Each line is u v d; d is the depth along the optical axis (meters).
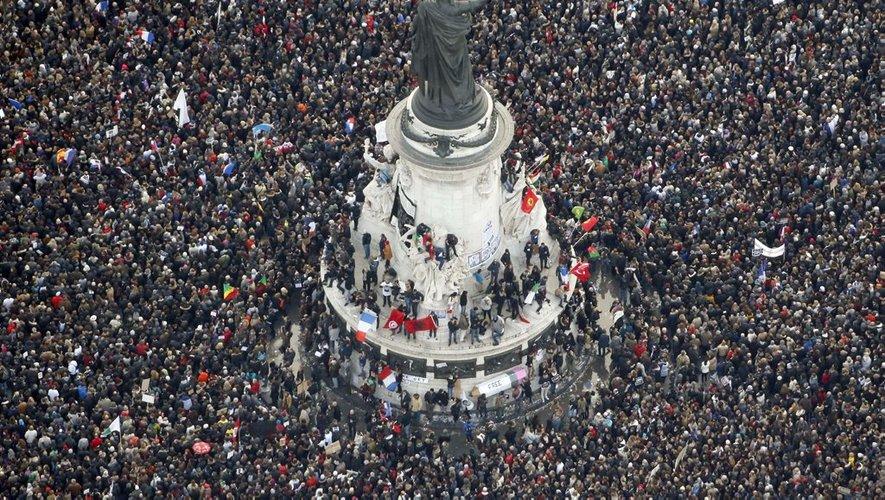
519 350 189.38
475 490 176.38
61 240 189.38
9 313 182.50
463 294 186.75
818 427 179.25
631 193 197.88
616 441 178.62
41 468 172.25
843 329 184.25
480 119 181.75
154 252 190.38
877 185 197.75
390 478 177.12
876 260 191.12
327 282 191.88
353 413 185.88
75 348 180.25
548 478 175.50
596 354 193.50
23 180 194.62
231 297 188.50
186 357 182.62
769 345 184.25
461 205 185.62
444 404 188.25
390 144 187.38
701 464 175.88
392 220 191.25
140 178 197.12
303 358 192.38
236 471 174.88
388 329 188.75
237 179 198.88
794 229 195.12
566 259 191.62
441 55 177.50
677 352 187.38
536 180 196.00
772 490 173.38
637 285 193.50
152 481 173.12
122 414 176.62
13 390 177.12
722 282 189.50
